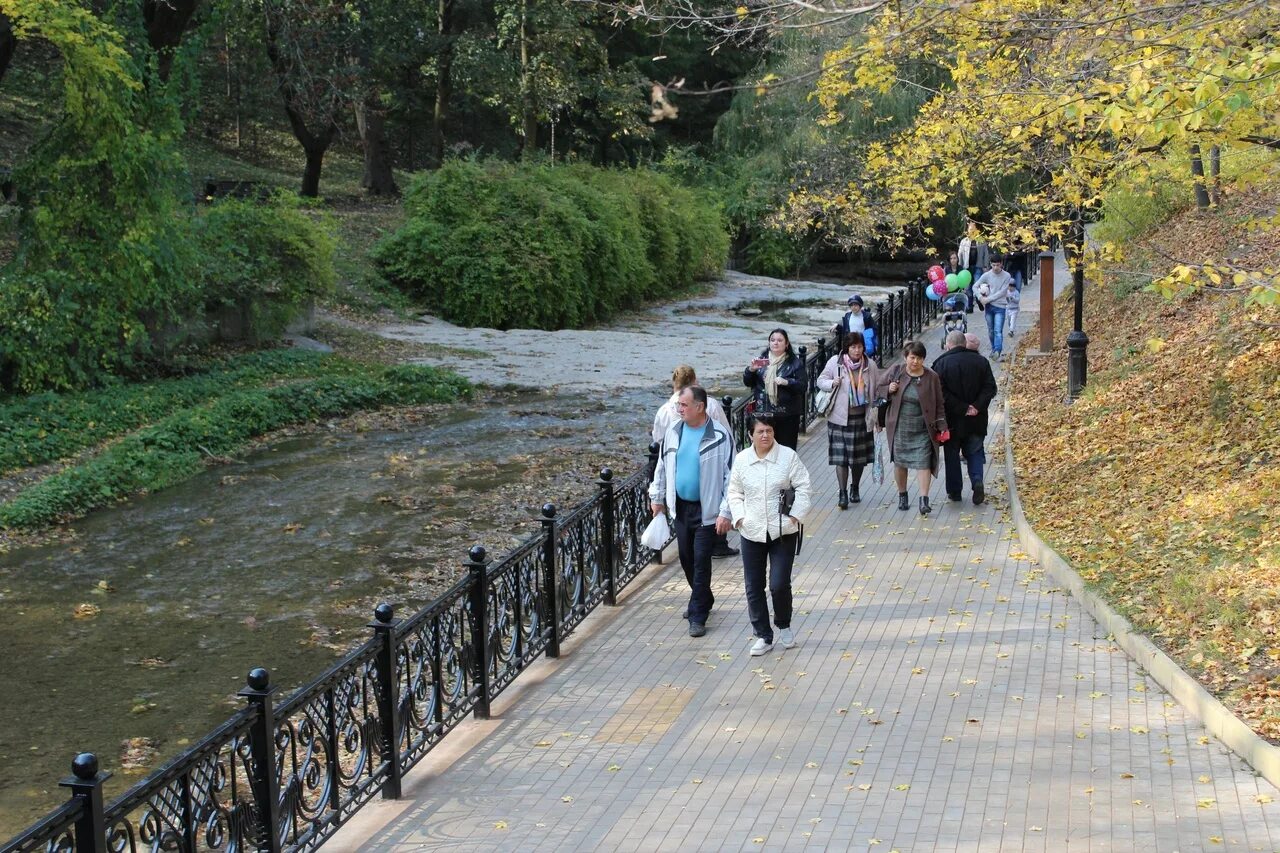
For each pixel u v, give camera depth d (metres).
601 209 34.25
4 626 11.02
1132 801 5.96
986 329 26.52
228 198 25.05
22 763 8.27
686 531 9.36
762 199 45.16
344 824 6.34
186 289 21.48
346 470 16.89
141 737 8.66
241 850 5.37
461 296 31.44
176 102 21.22
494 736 7.50
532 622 8.69
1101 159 11.49
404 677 7.90
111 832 4.58
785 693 7.88
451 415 20.75
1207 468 11.34
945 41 14.14
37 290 18.88
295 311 24.64
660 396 22.14
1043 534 11.00
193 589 12.06
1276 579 8.30
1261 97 7.95
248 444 18.48
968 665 8.16
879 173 14.48
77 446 17.23
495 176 33.75
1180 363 15.38
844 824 5.94
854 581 10.34
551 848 5.92
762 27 8.94
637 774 6.76
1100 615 8.80
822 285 43.12
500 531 13.91
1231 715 6.64
